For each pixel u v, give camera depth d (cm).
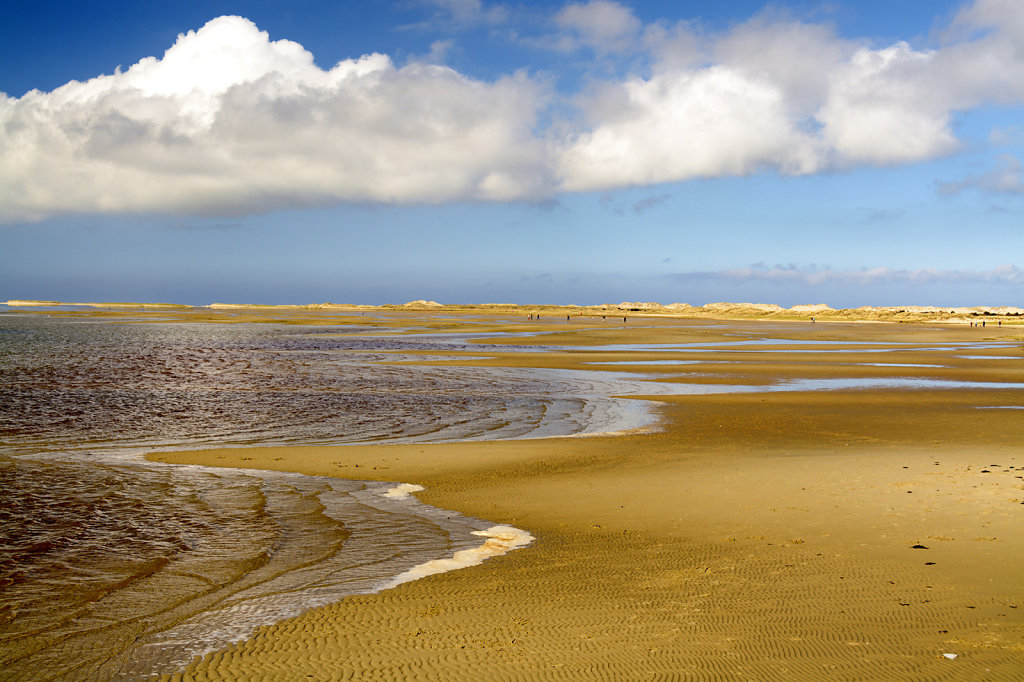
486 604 1061
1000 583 1060
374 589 1149
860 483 1731
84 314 16575
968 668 795
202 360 5497
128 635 981
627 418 2969
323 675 834
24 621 1034
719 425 2764
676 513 1555
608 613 1005
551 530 1472
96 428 2725
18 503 1664
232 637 967
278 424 2852
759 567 1181
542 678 805
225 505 1672
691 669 816
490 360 5566
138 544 1388
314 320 13775
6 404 3241
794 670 805
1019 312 18538
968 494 1581
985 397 3528
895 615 957
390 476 1969
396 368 4956
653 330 10569
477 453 2270
